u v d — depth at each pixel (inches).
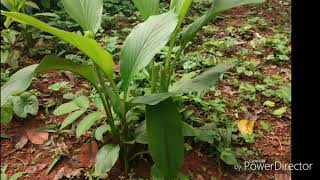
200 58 61.4
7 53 56.9
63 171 39.9
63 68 33.9
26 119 47.9
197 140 43.0
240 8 88.8
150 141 33.6
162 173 33.7
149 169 39.9
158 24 34.1
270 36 72.1
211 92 54.1
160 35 33.3
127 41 35.5
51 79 56.7
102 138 41.9
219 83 56.5
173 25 33.2
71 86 54.8
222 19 81.5
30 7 72.2
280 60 63.1
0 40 64.6
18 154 42.9
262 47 67.6
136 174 39.4
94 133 43.2
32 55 62.4
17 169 40.9
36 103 47.4
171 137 33.8
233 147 43.5
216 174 40.0
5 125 46.8
